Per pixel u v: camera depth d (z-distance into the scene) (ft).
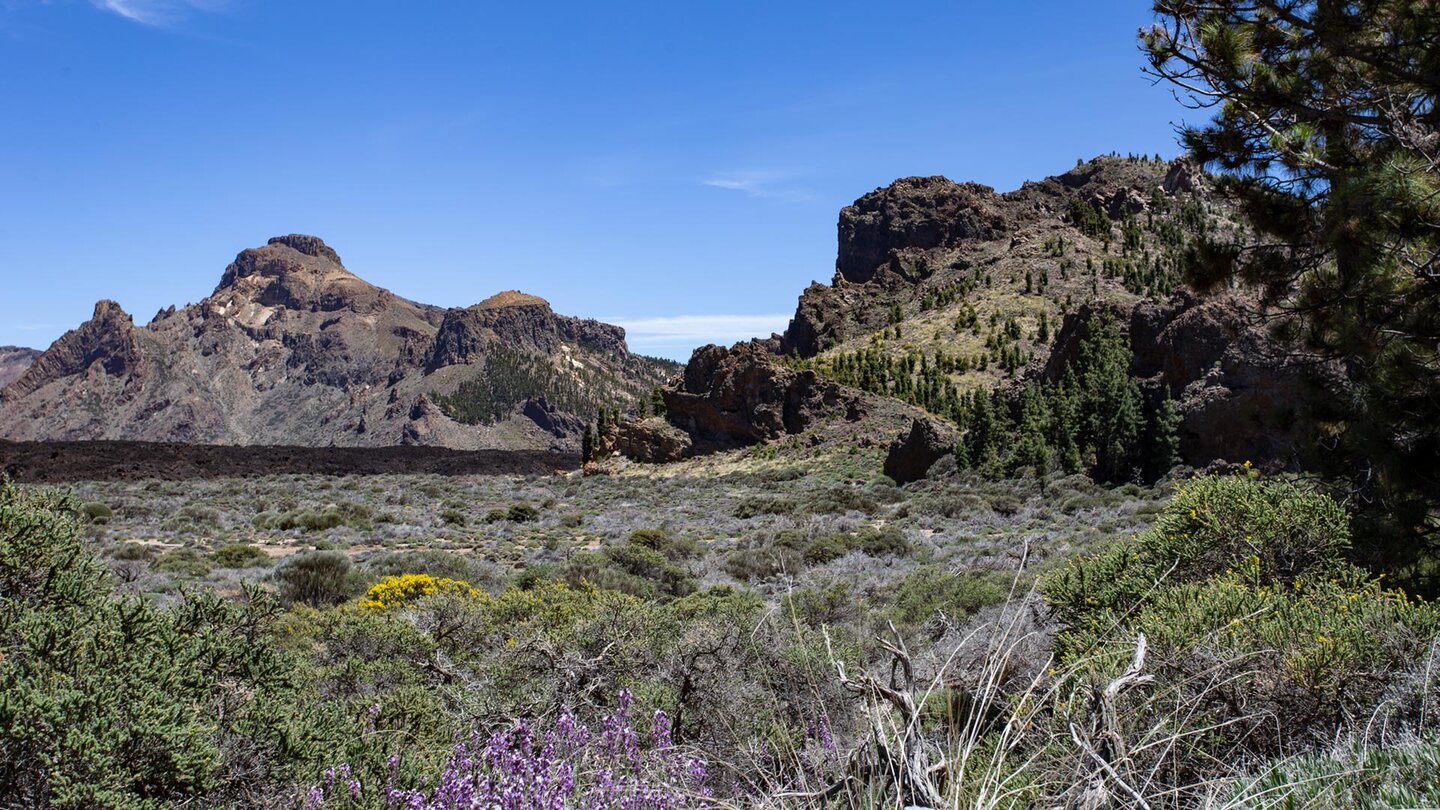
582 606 37.37
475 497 217.77
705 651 20.70
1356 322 28.07
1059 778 10.52
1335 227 27.61
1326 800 9.66
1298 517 24.57
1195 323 134.92
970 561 66.18
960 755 9.51
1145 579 23.41
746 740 15.72
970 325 411.34
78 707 10.34
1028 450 163.02
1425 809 8.85
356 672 23.38
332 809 12.01
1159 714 12.69
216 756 10.94
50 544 13.43
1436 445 25.71
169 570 81.00
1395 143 28.84
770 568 81.66
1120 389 142.41
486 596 43.24
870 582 59.21
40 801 9.87
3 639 11.83
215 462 287.07
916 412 291.17
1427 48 27.14
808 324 529.04
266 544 119.03
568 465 333.83
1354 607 17.48
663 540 106.93
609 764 13.12
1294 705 14.06
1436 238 26.84
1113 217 570.05
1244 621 16.29
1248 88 30.89
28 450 272.92
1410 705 13.37
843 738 12.33
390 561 78.79
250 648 13.85
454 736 17.13
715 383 302.04
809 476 233.35
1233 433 121.60
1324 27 28.12
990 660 10.74
